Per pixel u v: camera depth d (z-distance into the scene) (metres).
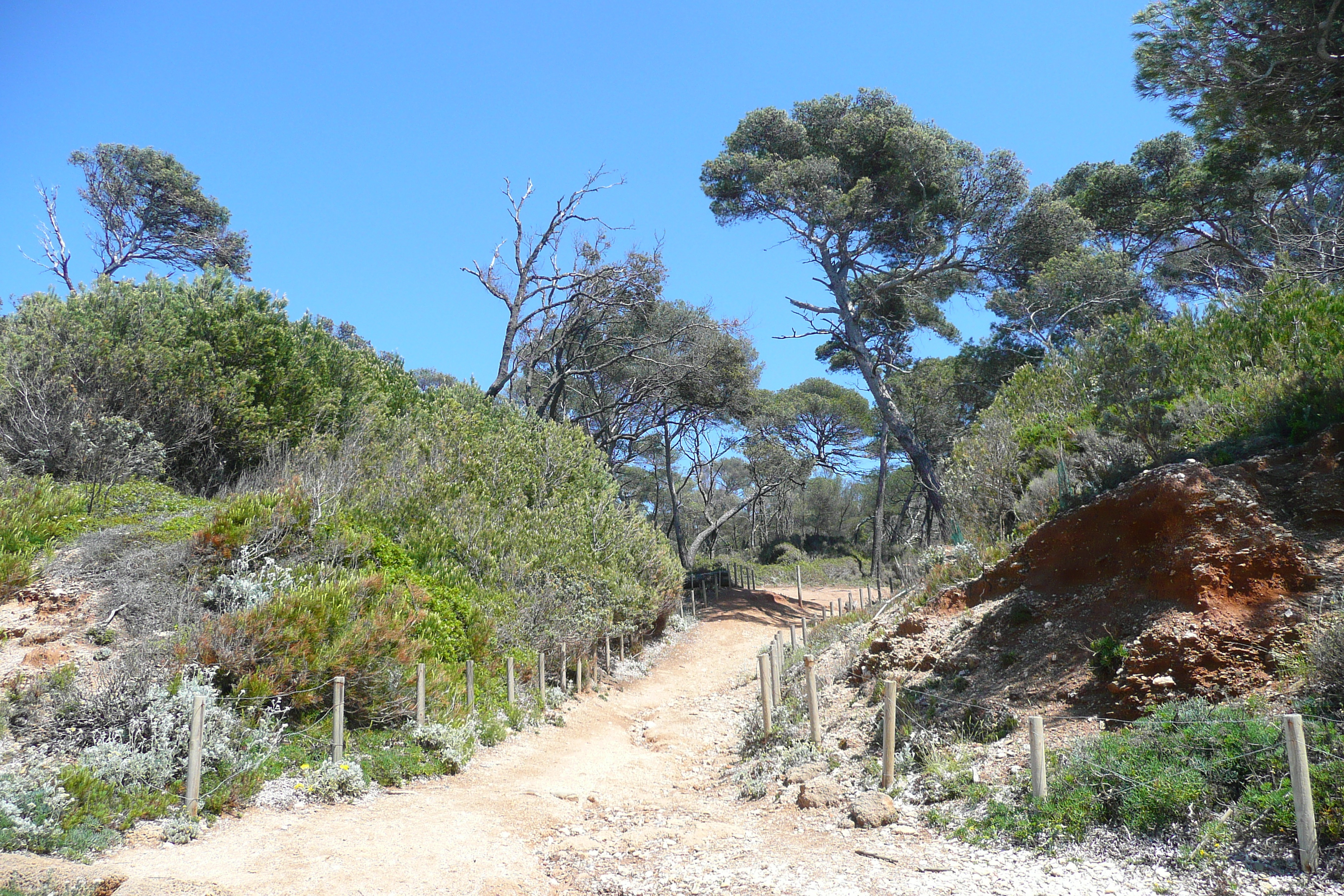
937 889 5.20
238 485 14.45
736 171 29.75
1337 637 5.69
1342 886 4.29
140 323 15.48
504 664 14.13
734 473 60.69
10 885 5.12
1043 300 28.14
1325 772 4.81
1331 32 10.01
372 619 10.80
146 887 5.39
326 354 18.50
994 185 29.20
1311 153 11.70
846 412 44.38
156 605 9.92
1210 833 4.98
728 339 34.78
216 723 8.30
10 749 7.27
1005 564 10.12
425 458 18.69
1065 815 5.69
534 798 8.88
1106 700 7.15
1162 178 28.81
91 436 13.47
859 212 28.72
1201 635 6.78
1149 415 11.24
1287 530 7.44
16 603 9.70
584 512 20.58
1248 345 12.88
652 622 22.92
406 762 9.53
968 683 8.66
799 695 11.91
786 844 6.65
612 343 33.91
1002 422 15.87
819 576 45.59
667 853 6.77
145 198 31.39
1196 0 10.84
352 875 6.09
